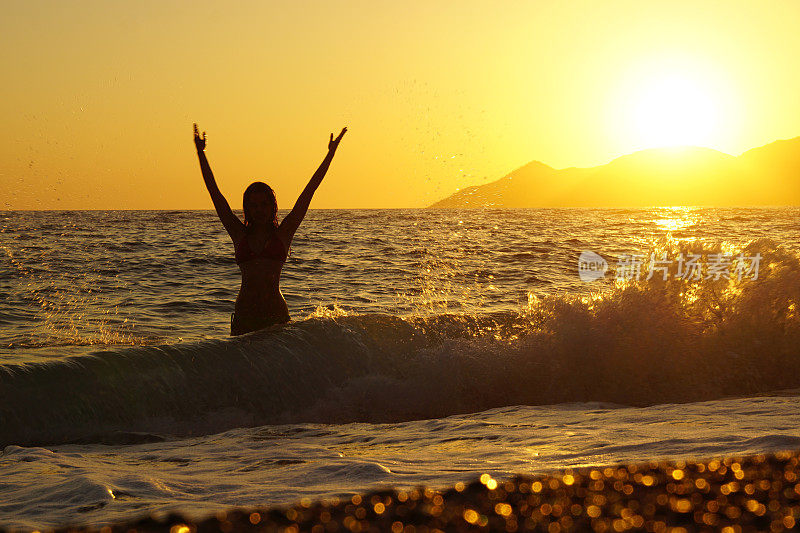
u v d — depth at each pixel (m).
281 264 6.12
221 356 5.66
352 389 5.85
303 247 27.22
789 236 34.94
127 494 2.70
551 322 6.56
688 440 3.21
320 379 5.82
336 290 14.69
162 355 5.52
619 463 2.83
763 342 6.45
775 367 6.34
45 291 13.72
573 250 25.70
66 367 5.16
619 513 1.11
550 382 6.16
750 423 3.85
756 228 45.56
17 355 7.36
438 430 4.31
